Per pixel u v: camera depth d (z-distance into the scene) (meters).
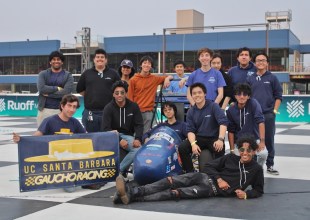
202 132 5.12
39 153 4.64
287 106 15.25
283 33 39.94
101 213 3.89
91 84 5.76
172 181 4.36
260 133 5.22
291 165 6.53
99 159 4.91
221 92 5.71
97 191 4.77
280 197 4.50
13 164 6.55
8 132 11.30
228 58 42.75
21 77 48.62
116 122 5.40
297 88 41.62
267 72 5.77
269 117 5.70
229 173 4.48
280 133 11.23
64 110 4.95
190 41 43.34
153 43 44.69
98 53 5.76
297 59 44.03
